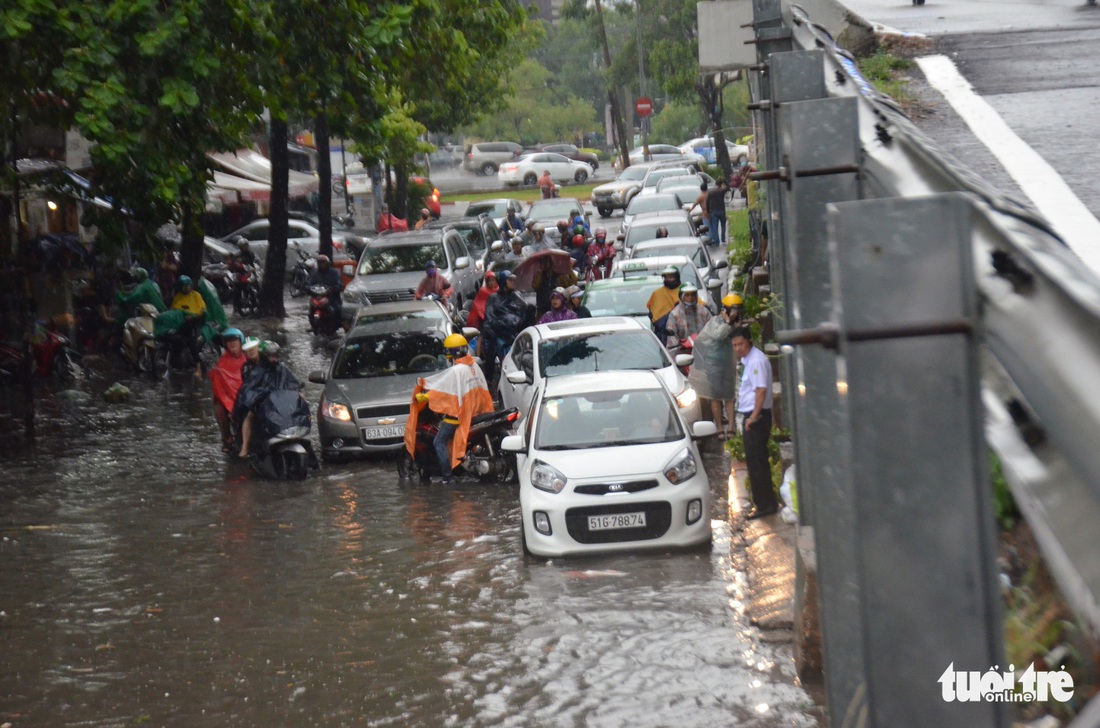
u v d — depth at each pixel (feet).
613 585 40.11
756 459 45.09
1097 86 33.22
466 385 57.88
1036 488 6.61
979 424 6.45
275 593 41.37
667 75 260.01
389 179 200.03
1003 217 6.83
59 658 35.86
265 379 62.59
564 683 31.30
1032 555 13.20
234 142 77.25
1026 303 6.23
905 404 6.52
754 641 33.19
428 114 201.98
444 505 53.83
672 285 74.64
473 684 31.73
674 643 33.63
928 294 6.45
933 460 6.52
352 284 110.63
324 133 138.62
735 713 28.35
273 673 33.50
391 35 69.87
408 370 69.56
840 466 11.05
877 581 6.63
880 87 35.40
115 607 40.65
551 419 48.14
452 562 44.24
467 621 37.17
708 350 59.31
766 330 54.29
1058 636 11.87
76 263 109.40
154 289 99.60
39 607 40.96
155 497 57.47
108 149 59.98
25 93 70.79
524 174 308.81
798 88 22.99
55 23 59.16
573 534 43.86
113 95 59.21
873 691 6.68
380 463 64.34
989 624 6.56
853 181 17.01
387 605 39.29
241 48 66.69
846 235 6.50
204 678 33.47
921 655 6.63
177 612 39.73
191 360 97.55
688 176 197.16
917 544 6.57
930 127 30.40
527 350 67.21
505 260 116.67
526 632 35.68
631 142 338.54
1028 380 6.26
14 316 91.66
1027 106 31.68
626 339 64.34
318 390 86.17
